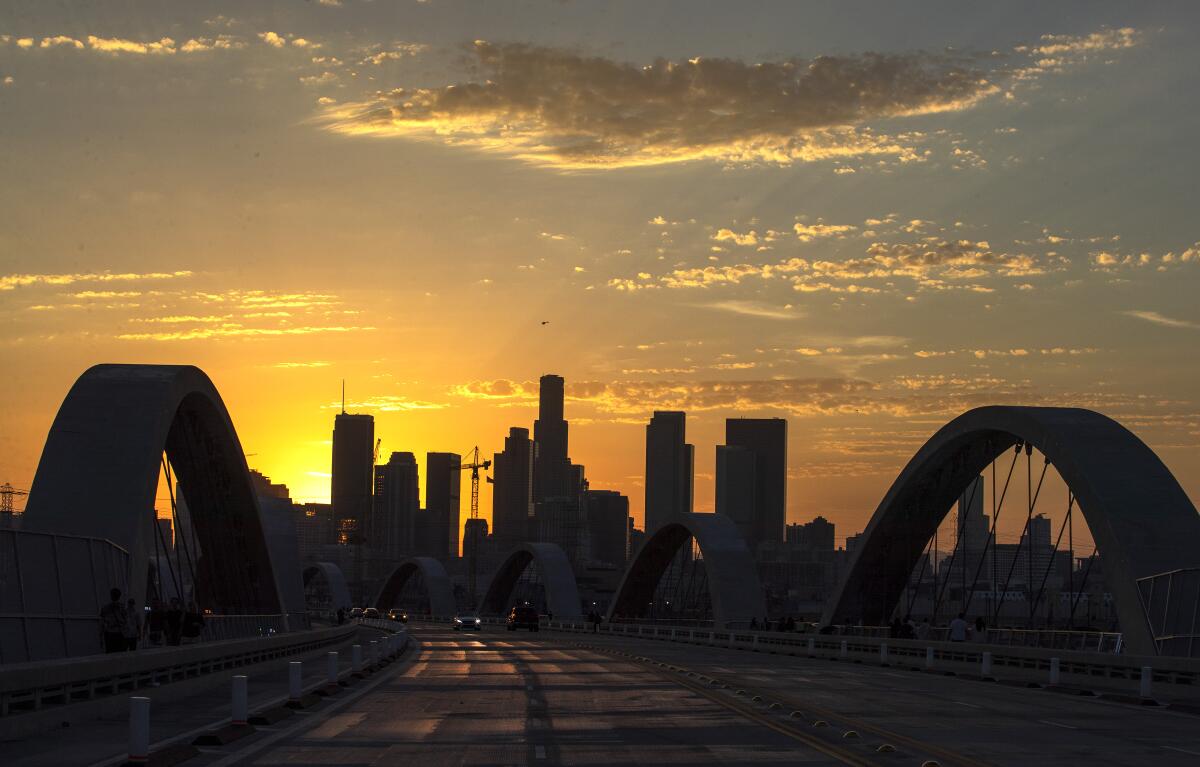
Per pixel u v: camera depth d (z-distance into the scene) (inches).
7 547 1042.7
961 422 2362.2
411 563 7317.9
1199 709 1188.5
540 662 1929.1
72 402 1635.1
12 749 740.7
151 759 680.4
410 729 898.7
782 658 2327.8
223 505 2265.0
